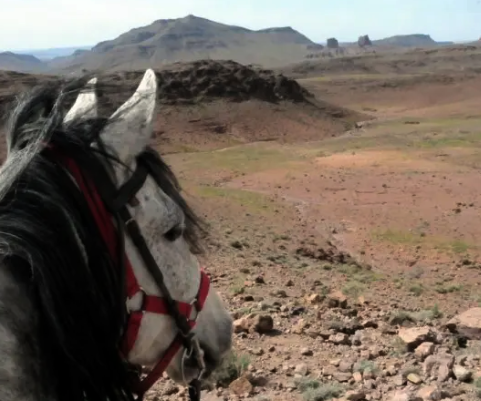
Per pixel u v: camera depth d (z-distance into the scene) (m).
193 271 2.27
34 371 1.73
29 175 1.81
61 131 1.92
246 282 11.88
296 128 75.44
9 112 2.02
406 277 17.53
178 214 2.15
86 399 1.95
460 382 6.02
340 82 143.12
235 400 5.49
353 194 33.03
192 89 78.75
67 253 1.79
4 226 1.71
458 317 8.55
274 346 7.07
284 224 24.73
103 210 1.94
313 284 13.08
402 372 6.18
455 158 46.03
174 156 55.22
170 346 2.24
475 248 21.52
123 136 2.00
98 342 1.89
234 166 46.59
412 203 30.06
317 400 5.52
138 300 2.08
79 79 2.01
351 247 22.03
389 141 60.66
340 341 7.43
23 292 1.74
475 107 100.25
